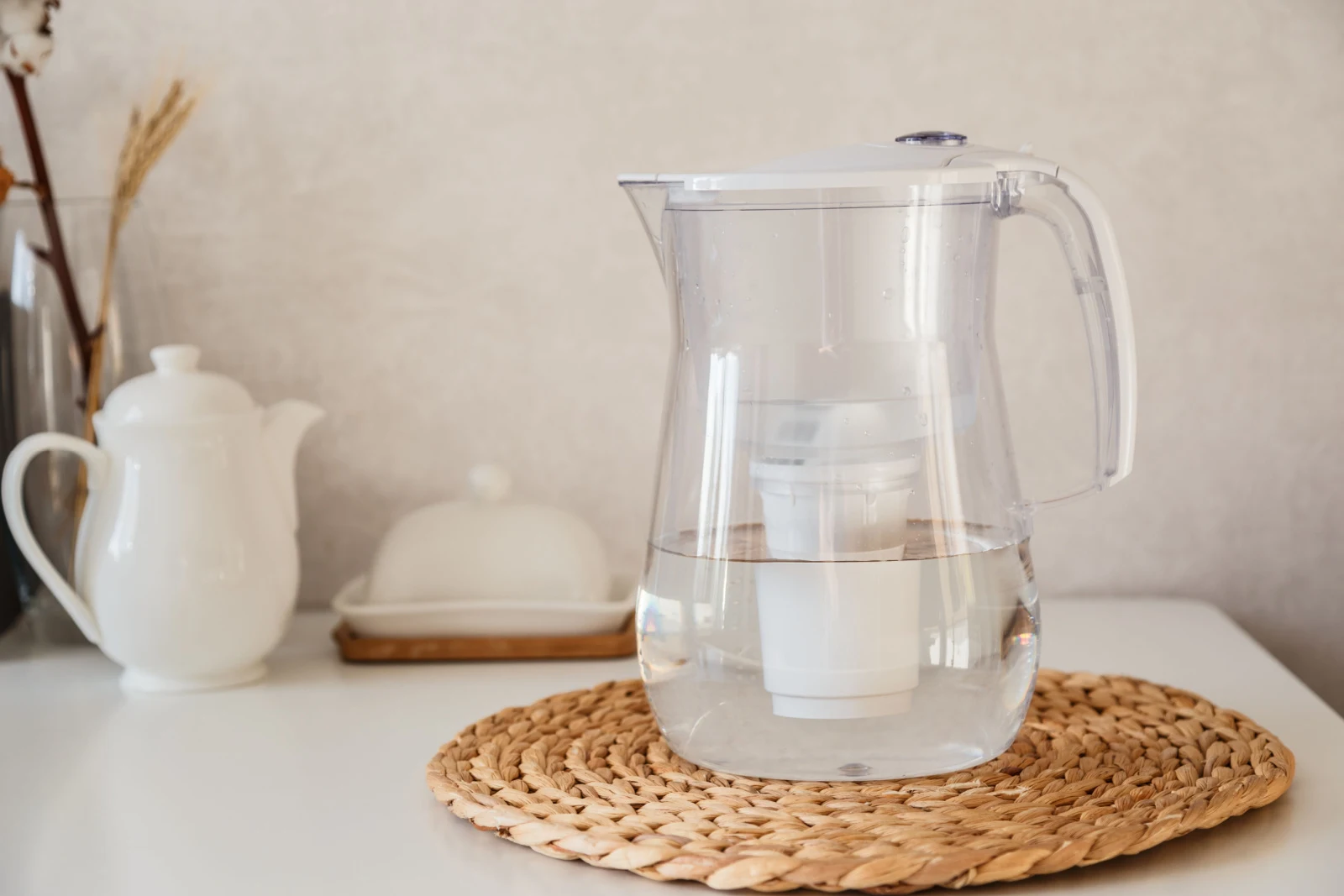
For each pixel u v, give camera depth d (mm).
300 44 996
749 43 988
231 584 811
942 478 563
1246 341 1004
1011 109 986
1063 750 656
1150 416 1016
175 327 1020
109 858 565
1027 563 608
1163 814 536
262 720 768
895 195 547
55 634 944
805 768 583
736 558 567
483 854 565
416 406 1032
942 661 569
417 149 1006
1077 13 976
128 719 776
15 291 920
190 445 810
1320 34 970
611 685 795
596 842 532
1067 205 612
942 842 516
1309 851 542
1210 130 982
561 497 1040
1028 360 1012
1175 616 984
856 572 555
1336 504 1017
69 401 919
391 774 672
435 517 918
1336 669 1033
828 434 551
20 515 815
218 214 1012
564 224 1012
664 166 1003
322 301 1021
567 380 1029
